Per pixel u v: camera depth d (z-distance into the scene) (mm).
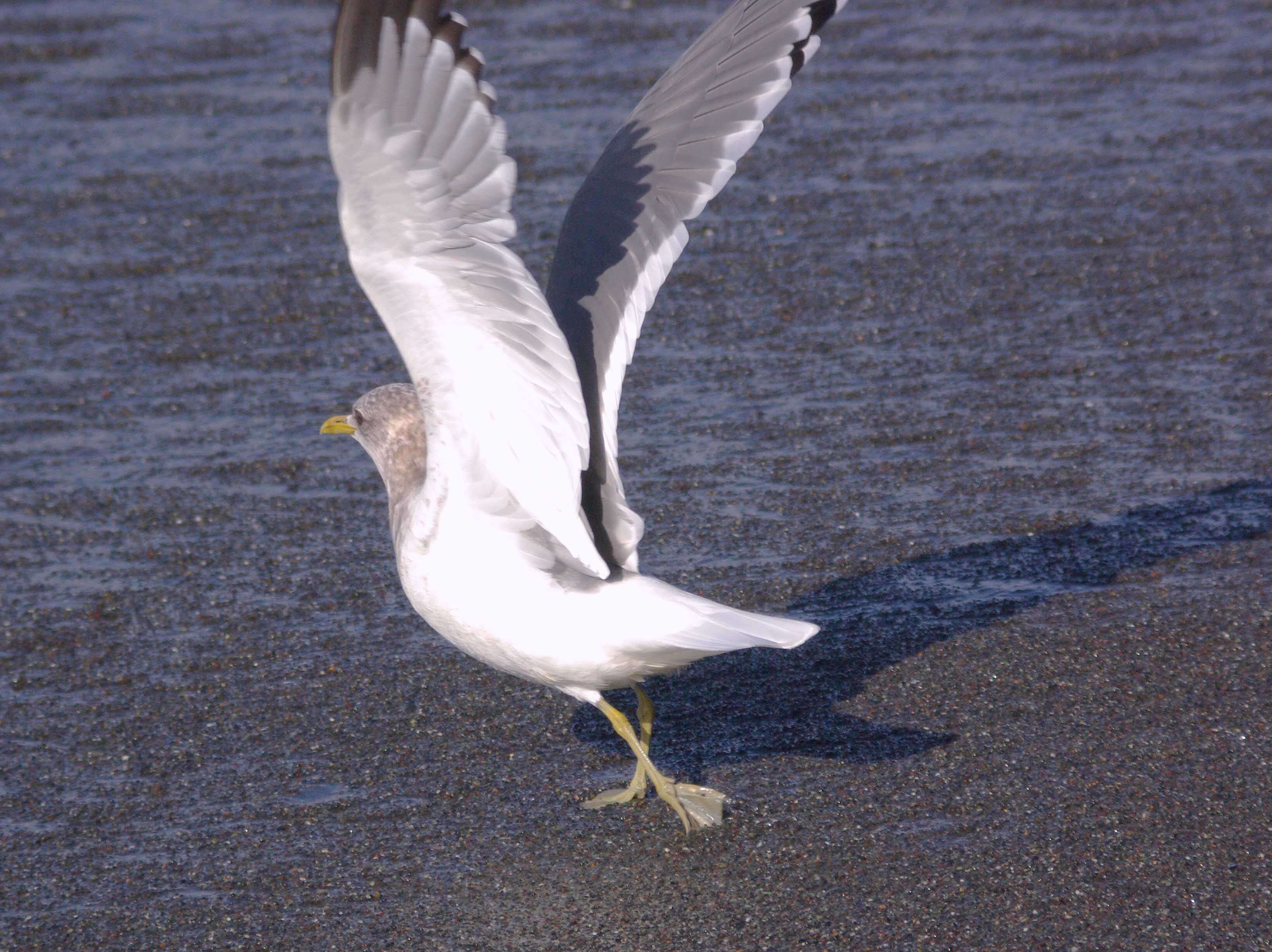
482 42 27281
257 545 12633
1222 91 23750
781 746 9539
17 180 22062
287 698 10383
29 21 29344
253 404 15383
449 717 10102
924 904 7891
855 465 13445
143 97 25344
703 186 8703
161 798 9312
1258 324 15867
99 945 7961
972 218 19484
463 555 8344
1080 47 26438
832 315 16906
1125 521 12156
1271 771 8820
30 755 9828
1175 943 7449
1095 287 17156
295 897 8297
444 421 7938
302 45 27688
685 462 13664
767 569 11789
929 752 9320
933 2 29812
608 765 9500
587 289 8766
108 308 17938
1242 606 10688
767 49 8648
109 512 13289
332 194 21266
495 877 8398
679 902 8070
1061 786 8836
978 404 14508
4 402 15570
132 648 11141
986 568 11594
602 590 8266
